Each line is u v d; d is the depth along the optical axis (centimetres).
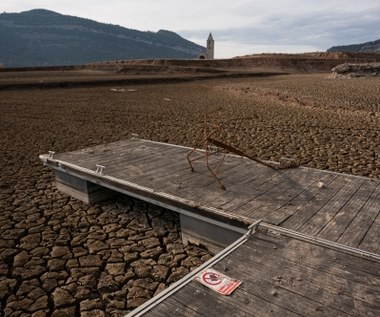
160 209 568
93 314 340
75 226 516
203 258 425
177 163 580
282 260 298
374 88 2045
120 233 495
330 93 1884
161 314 238
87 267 418
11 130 1186
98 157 626
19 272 409
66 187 623
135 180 502
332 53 7856
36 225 519
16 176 723
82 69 5219
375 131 1062
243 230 371
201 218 410
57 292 373
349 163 759
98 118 1408
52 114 1517
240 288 262
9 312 344
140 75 4066
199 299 252
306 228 350
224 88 2512
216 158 601
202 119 1345
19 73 4056
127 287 380
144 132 1134
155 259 432
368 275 274
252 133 1082
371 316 231
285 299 249
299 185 468
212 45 8469
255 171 529
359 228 347
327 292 255
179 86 2895
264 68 6238
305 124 1201
